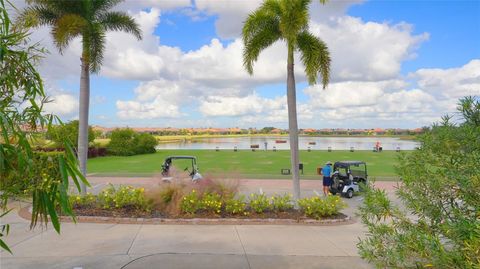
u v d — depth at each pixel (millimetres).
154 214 9953
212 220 9664
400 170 3090
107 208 10305
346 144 91625
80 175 2670
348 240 7902
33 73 2684
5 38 2480
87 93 12164
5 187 2514
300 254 6695
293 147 11695
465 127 2650
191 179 11820
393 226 2893
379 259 3059
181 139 151875
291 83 11891
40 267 5703
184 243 7328
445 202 2760
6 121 2203
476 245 2068
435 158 2736
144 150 43969
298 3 11133
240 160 34406
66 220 9258
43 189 2578
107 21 13039
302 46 11734
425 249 2387
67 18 11516
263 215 10398
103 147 41156
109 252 6562
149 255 6395
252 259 6320
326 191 15766
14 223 8734
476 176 2396
